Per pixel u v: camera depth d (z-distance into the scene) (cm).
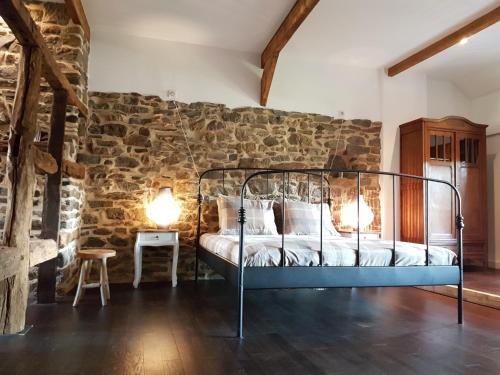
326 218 452
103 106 435
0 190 333
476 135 523
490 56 491
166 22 418
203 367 195
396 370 196
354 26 420
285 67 505
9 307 240
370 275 272
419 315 310
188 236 452
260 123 488
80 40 383
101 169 429
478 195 518
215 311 311
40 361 197
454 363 207
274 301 356
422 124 501
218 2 375
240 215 251
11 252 218
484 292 354
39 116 360
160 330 256
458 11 387
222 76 477
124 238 430
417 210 502
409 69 539
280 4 375
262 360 206
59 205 320
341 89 527
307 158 504
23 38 231
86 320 274
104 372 185
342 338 248
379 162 534
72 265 377
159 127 450
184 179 454
